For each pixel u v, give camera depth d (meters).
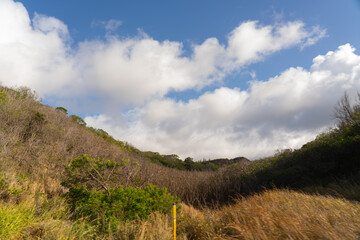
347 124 13.28
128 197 5.49
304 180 10.54
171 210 5.87
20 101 12.71
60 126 14.07
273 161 14.09
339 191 7.82
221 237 4.09
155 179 11.12
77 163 6.52
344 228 3.47
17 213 4.04
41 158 8.60
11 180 5.49
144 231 4.46
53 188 6.89
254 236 3.62
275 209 4.70
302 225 3.62
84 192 5.80
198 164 29.92
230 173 13.80
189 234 4.79
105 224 4.72
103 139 19.31
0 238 3.33
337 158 11.05
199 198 11.52
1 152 6.96
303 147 13.98
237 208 5.53
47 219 4.44
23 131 10.09
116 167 7.30
